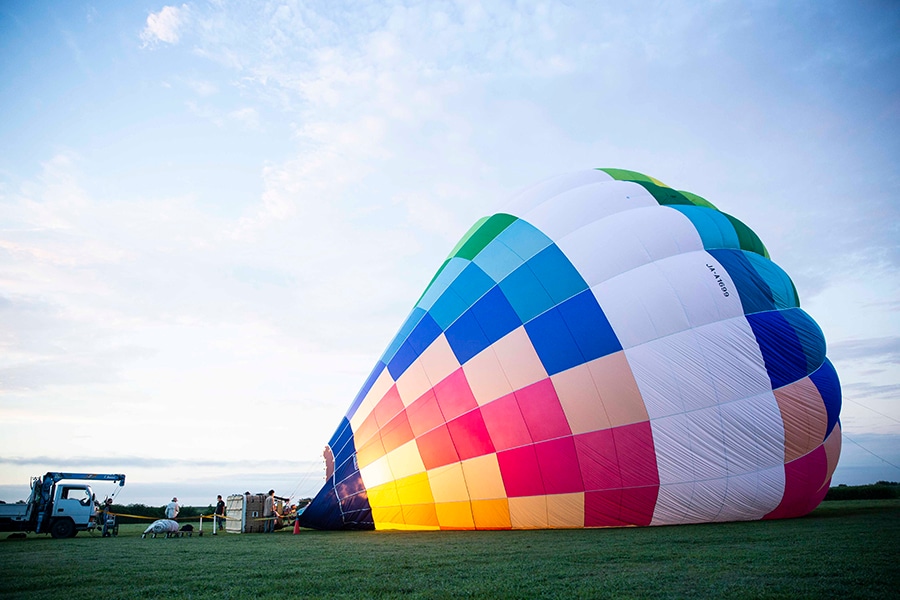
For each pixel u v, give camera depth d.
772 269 15.18
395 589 6.07
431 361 15.69
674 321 13.59
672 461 12.98
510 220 16.83
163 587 6.58
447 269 17.34
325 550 10.39
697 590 5.60
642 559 7.72
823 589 5.54
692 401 13.09
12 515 18.11
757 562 7.21
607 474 13.20
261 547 11.66
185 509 29.92
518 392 14.09
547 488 13.56
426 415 15.31
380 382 16.86
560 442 13.51
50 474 18.75
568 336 13.96
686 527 12.30
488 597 5.52
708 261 14.49
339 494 16.62
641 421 13.10
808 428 13.51
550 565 7.41
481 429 14.34
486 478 14.17
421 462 15.13
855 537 9.59
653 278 14.12
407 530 15.25
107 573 7.88
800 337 13.99
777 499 13.30
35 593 6.30
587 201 16.11
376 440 16.19
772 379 13.41
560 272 14.78
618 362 13.41
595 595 5.47
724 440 13.02
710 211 16.28
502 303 15.13
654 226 15.01
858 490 27.34
